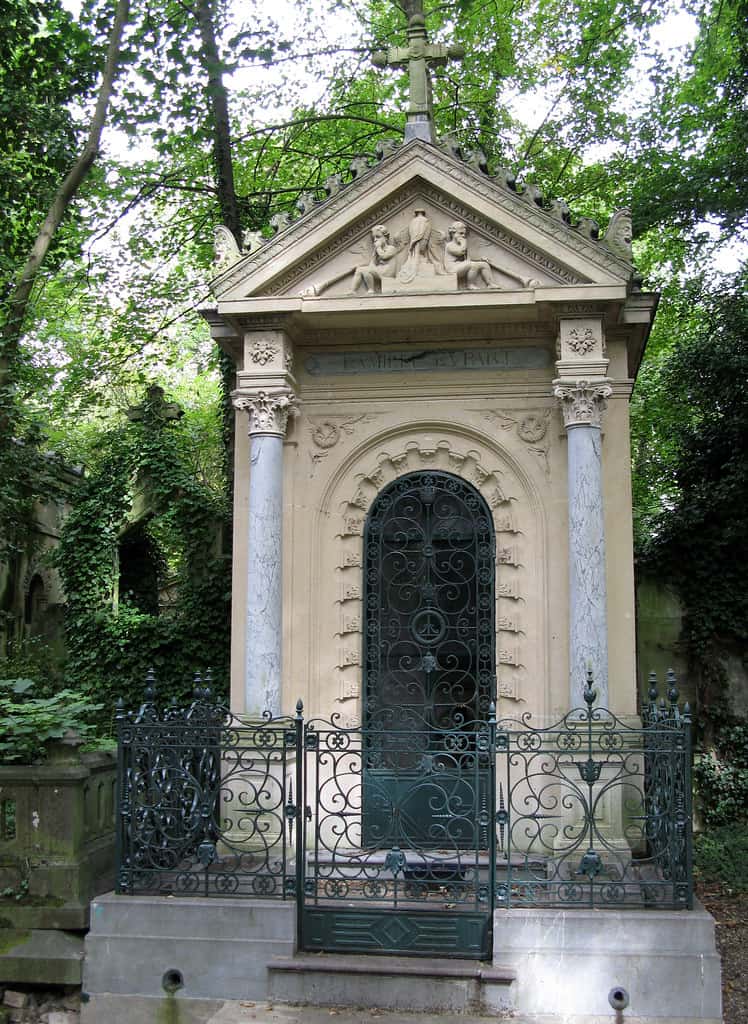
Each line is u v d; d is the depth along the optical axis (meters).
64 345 22.03
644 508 20.66
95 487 14.98
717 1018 6.52
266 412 8.82
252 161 17.98
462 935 6.92
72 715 8.18
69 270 18.05
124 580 16.70
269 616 8.60
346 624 9.16
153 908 7.11
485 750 7.33
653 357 19.89
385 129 17.53
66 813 7.45
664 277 18.77
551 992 6.62
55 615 15.61
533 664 8.86
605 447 8.88
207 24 13.12
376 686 9.13
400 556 9.28
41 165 11.86
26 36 11.45
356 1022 6.49
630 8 15.41
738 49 14.73
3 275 11.37
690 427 14.51
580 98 17.38
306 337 9.32
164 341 18.69
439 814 8.72
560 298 8.38
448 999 6.66
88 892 7.54
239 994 6.90
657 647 12.84
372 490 9.36
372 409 9.36
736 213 14.91
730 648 12.71
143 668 14.32
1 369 10.86
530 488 9.04
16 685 8.32
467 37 17.67
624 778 8.21
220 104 15.23
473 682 9.02
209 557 14.53
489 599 9.08
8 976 7.15
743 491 12.76
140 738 7.48
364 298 8.68
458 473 9.28
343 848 8.66
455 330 9.15
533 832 8.55
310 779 8.92
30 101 11.21
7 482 13.58
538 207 8.59
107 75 10.47
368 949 7.00
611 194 17.86
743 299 14.28
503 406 9.20
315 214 8.78
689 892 6.82
